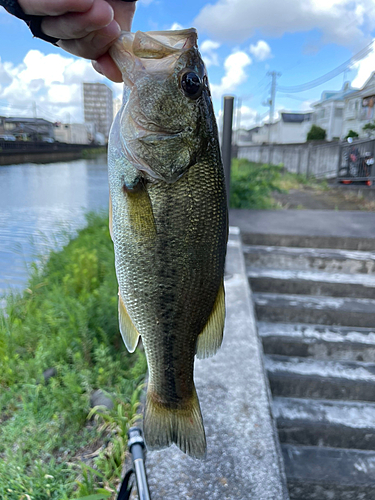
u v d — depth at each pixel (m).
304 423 0.59
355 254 0.96
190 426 0.30
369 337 0.74
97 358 0.65
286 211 1.41
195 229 0.27
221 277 0.29
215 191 0.27
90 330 0.75
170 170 0.26
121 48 0.25
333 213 1.36
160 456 0.40
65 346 0.69
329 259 0.93
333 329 0.77
